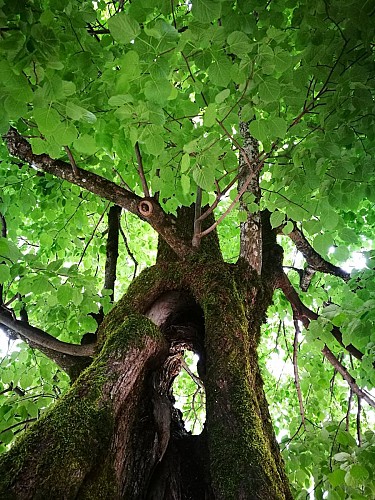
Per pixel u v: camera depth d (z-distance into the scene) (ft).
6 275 9.56
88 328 11.20
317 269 14.28
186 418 18.54
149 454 7.74
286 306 16.69
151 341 8.41
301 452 12.16
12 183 14.80
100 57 8.66
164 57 6.65
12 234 15.26
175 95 7.62
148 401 8.31
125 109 7.49
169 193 10.12
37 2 6.91
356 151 10.36
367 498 9.75
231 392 7.81
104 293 12.32
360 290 11.70
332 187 10.12
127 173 13.42
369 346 10.87
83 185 9.87
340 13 7.50
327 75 8.21
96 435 6.50
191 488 8.04
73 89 6.76
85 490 6.03
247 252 10.96
